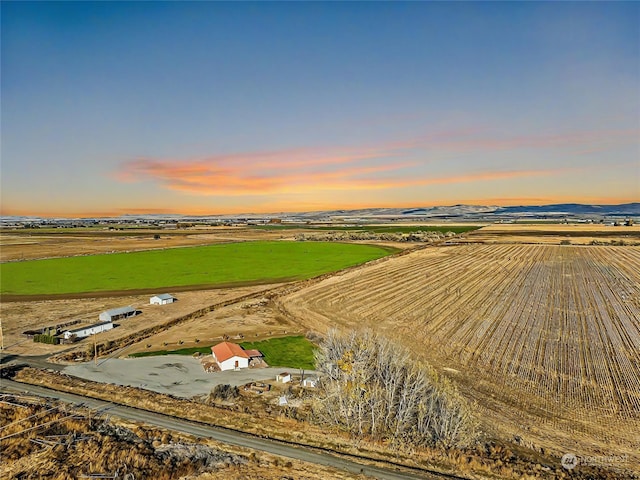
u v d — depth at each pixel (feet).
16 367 182.60
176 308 281.95
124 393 155.12
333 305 285.23
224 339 219.61
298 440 125.08
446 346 202.90
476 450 119.14
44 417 136.98
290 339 219.41
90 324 245.45
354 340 158.40
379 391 134.92
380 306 279.90
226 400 150.00
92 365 185.37
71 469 108.68
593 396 151.43
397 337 217.36
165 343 213.66
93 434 127.13
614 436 127.54
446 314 257.55
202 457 115.96
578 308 264.31
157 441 123.85
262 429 130.93
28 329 236.22
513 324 234.79
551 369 174.50
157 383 165.99
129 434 128.16
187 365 184.65
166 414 140.97
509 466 111.14
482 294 304.91
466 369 175.32
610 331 220.64
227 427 132.57
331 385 142.00
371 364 146.82
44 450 117.91
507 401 148.05
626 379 164.35
